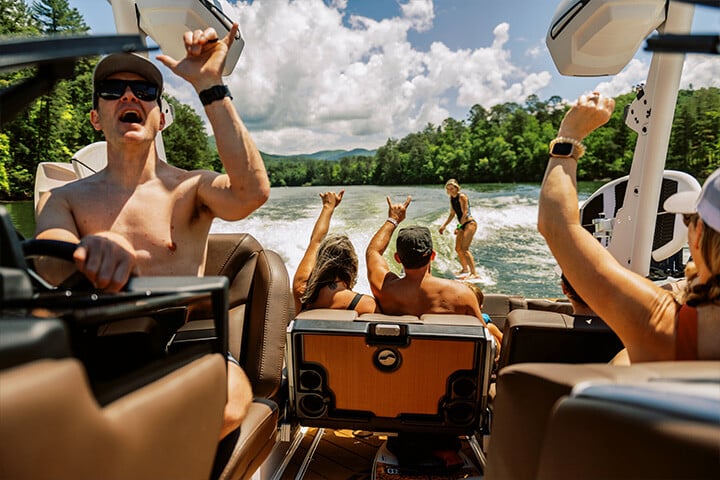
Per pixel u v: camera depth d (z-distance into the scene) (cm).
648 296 98
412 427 192
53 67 93
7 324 59
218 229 1353
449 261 1192
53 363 56
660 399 55
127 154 157
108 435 61
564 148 119
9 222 72
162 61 134
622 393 60
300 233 1328
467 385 181
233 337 206
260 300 209
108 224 153
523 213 1834
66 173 268
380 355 181
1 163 2586
